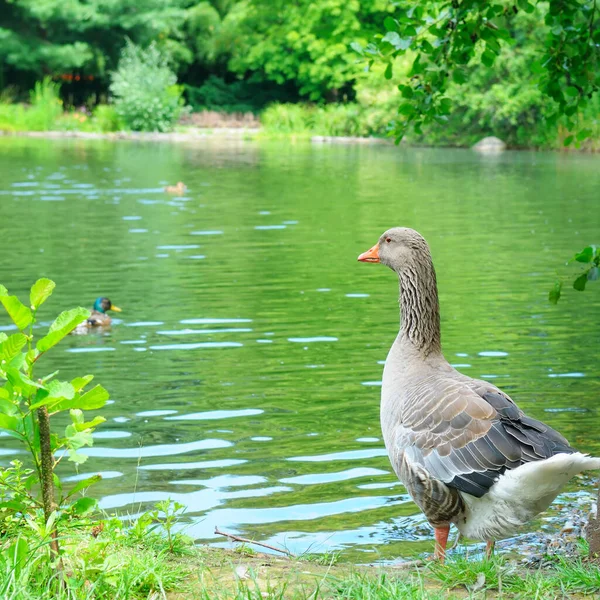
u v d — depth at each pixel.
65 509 4.55
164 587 4.50
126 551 4.88
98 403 4.22
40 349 4.08
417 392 5.10
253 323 12.48
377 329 12.04
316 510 6.77
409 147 47.06
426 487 4.82
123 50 56.59
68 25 57.97
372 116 51.91
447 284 14.76
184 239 19.34
